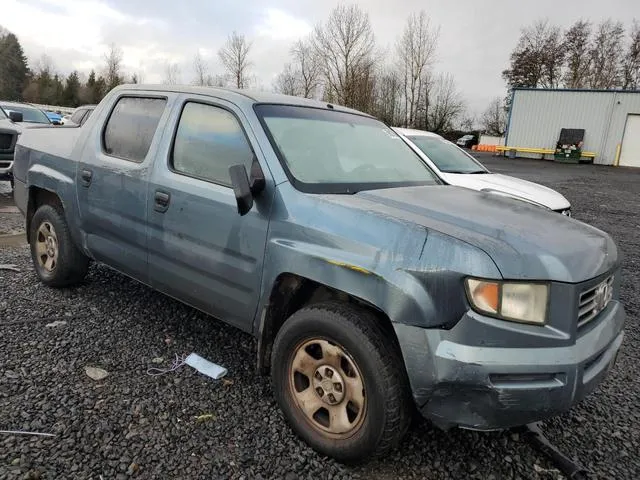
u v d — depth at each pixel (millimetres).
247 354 3693
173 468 2471
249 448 2662
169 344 3760
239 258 2957
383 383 2338
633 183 19031
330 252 2520
